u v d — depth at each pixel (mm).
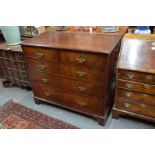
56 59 1828
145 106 1762
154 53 1634
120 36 1974
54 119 2082
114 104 1947
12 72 2629
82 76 1763
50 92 2139
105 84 1682
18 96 2588
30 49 1940
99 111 1880
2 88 2824
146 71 1555
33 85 2242
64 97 2053
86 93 1848
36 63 2010
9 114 2213
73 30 2322
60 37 2059
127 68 1634
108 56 1528
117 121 1990
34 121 2074
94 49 1596
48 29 2445
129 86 1726
